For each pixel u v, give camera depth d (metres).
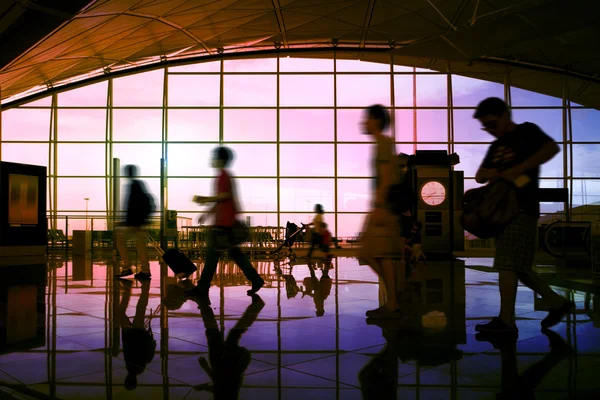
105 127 21.20
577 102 20.86
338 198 20.58
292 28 17.95
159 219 12.80
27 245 11.98
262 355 2.58
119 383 2.12
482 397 1.89
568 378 2.12
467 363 2.39
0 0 8.90
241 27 17.50
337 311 4.05
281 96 20.86
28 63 15.17
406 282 6.26
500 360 2.44
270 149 20.72
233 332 3.19
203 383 2.11
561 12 9.19
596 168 20.77
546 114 20.86
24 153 21.30
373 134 3.86
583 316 3.70
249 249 13.62
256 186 20.64
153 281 6.65
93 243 15.40
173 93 21.06
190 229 13.09
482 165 3.47
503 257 3.21
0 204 11.29
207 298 4.88
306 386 2.05
